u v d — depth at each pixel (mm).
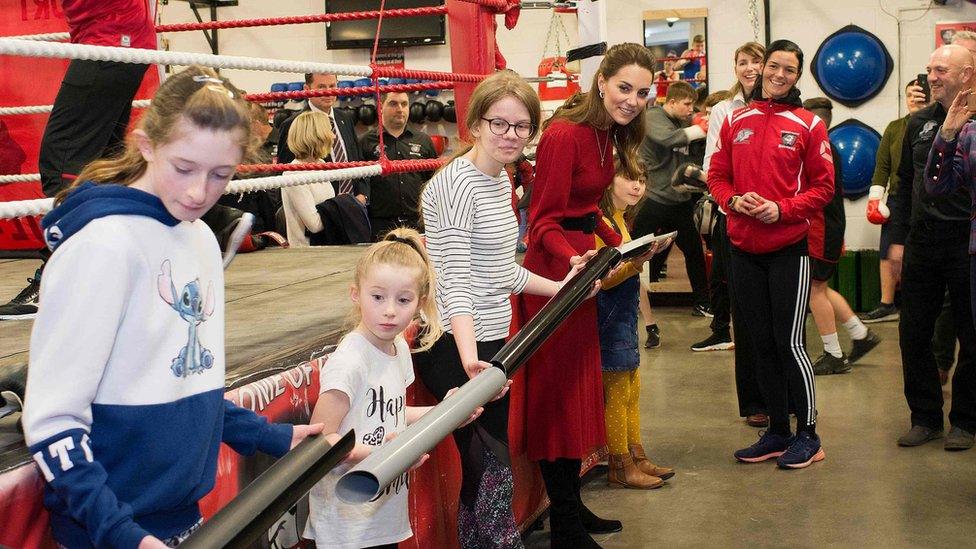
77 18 2555
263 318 2430
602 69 2703
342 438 1303
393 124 6066
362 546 1884
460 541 2350
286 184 2752
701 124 6297
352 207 4715
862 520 3303
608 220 3455
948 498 3477
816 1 7695
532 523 3244
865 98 7621
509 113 2131
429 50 8461
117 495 1220
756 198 3568
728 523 3328
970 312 3900
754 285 3795
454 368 2279
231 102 1194
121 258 1174
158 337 1230
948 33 7438
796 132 3623
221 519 1061
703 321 7191
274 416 1785
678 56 7961
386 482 1235
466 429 2291
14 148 4312
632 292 3557
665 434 4461
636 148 2902
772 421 3988
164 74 3795
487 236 2229
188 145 1166
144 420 1220
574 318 2775
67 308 1148
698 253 7023
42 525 1258
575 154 2709
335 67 2984
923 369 4105
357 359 1854
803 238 3672
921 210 3904
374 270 1840
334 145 5441
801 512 3402
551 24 7598
